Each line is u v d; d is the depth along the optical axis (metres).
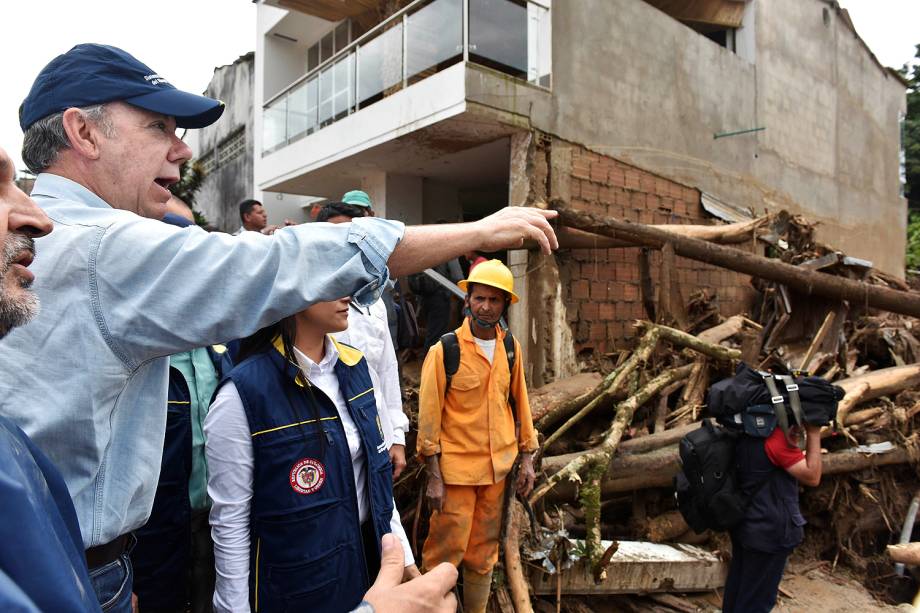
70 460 1.00
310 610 1.60
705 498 3.03
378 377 2.79
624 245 6.55
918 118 23.91
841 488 4.70
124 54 1.22
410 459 3.82
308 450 1.62
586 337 7.13
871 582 4.25
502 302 3.11
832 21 13.25
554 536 3.53
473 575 3.15
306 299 1.00
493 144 7.40
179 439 2.02
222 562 1.61
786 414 2.90
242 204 5.44
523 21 6.79
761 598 3.06
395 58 7.29
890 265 16.20
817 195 12.70
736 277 9.65
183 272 0.98
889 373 5.91
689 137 8.98
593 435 4.86
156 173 1.25
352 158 8.20
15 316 0.67
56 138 1.16
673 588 3.69
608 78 7.66
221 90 14.72
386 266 1.06
